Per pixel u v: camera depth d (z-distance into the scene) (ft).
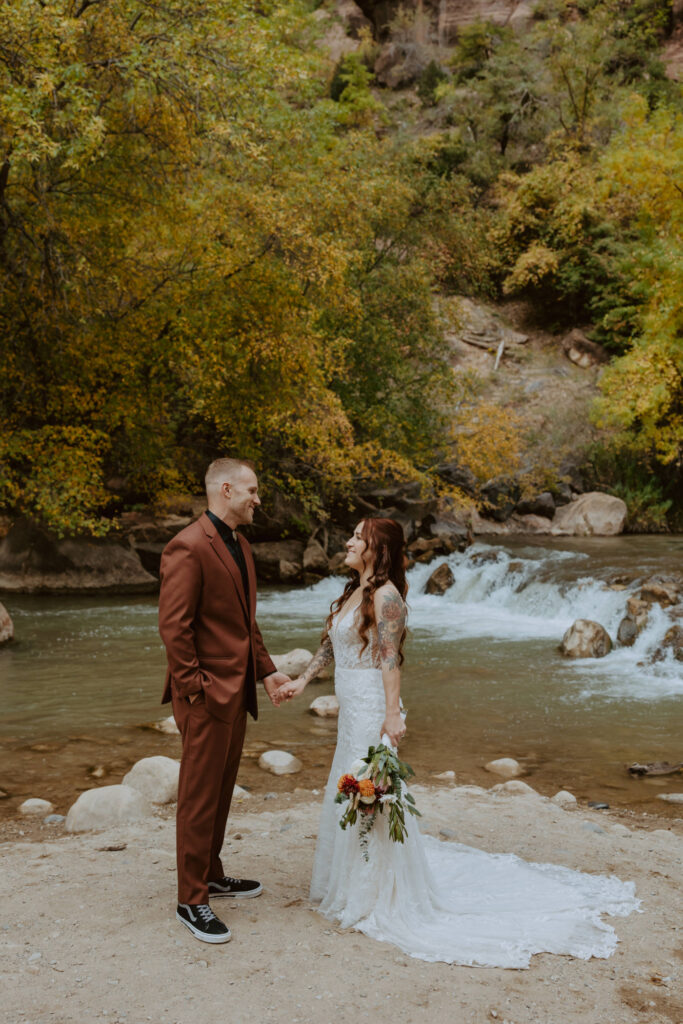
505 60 119.96
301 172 54.49
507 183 111.04
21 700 27.68
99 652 35.27
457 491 64.28
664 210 66.39
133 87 40.09
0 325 47.70
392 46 145.79
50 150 34.22
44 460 46.39
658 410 66.59
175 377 54.34
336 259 48.52
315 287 52.75
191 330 48.57
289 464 60.18
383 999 9.10
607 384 68.23
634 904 11.98
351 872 11.11
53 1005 8.83
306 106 64.90
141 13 41.68
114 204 47.34
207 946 10.27
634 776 21.26
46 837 15.65
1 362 47.52
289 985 9.36
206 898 10.98
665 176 63.93
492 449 65.16
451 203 71.87
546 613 45.39
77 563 52.29
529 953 10.30
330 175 56.75
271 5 48.80
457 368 93.91
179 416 58.23
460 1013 8.87
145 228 48.96
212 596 11.05
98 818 16.10
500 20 143.95
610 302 96.32
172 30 41.22
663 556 54.75
